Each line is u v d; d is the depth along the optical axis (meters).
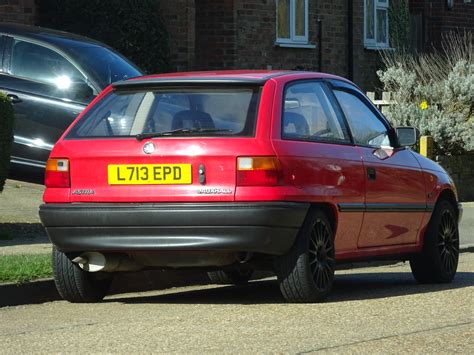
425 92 27.20
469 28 39.19
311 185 11.63
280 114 11.63
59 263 11.98
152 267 11.88
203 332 10.04
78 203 11.62
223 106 11.63
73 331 10.20
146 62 26.94
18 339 9.80
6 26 19.38
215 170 11.23
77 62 18.89
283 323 10.51
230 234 11.15
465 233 19.47
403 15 36.53
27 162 18.77
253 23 31.02
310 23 33.03
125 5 26.62
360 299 12.27
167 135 11.44
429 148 24.27
